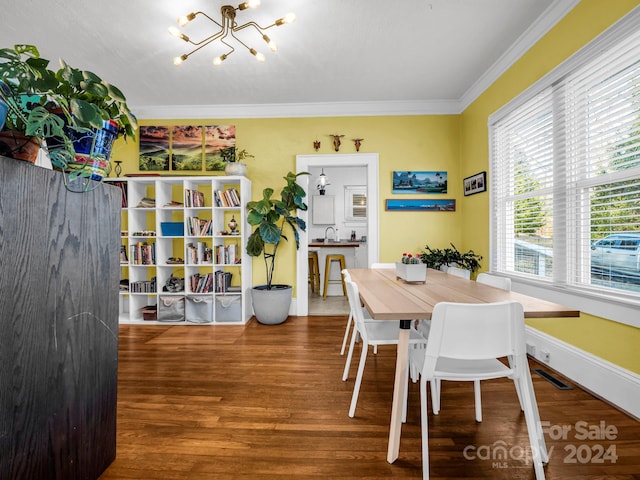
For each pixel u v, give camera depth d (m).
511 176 2.99
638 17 1.67
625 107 1.84
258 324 3.74
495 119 3.12
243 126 4.11
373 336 1.86
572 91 2.20
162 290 3.82
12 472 0.91
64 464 1.11
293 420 1.76
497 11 2.33
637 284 1.79
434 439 1.59
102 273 1.29
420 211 4.03
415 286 1.96
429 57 2.94
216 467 1.40
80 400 1.19
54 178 1.05
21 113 0.89
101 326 1.30
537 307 1.38
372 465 1.41
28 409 0.96
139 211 3.93
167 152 4.12
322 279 5.52
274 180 4.11
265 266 4.14
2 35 2.57
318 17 2.38
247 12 2.32
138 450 1.51
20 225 0.93
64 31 2.54
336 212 7.29
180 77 3.29
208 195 4.14
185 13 2.32
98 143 1.17
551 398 1.96
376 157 4.03
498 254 3.18
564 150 2.29
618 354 1.84
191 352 2.83
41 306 1.01
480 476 1.35
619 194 1.90
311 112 4.04
